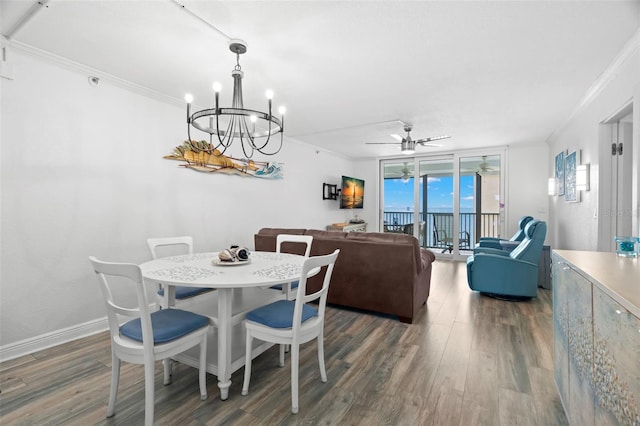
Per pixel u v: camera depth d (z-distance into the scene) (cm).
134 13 187
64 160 252
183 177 351
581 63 247
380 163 740
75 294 260
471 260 387
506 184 591
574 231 384
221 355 176
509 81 284
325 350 238
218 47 226
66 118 253
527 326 282
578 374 137
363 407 171
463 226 635
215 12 184
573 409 145
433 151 647
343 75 272
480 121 417
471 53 232
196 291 244
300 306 169
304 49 227
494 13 183
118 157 289
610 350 103
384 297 300
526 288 346
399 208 723
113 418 161
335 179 684
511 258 355
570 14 184
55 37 215
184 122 350
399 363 218
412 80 283
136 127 303
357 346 245
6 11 189
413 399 177
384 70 262
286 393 184
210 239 385
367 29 201
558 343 177
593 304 119
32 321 236
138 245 306
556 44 218
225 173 406
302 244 344
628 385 91
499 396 179
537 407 169
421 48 225
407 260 288
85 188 265
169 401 175
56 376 201
